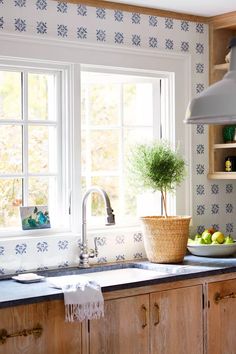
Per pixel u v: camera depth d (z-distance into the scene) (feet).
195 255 14.12
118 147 14.20
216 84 6.38
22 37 12.07
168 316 11.92
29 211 12.55
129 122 14.25
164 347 11.88
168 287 11.89
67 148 12.95
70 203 12.96
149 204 14.42
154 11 13.89
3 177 12.33
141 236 13.89
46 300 10.27
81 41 12.82
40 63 12.51
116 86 14.10
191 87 14.62
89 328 10.93
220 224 15.25
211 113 6.11
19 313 10.12
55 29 12.50
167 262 13.15
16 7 12.01
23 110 12.56
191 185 14.64
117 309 11.24
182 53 14.40
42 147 12.89
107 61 13.26
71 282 11.02
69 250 12.77
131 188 14.20
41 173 12.79
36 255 12.33
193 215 14.71
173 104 14.39
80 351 10.83
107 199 12.14
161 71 14.14
